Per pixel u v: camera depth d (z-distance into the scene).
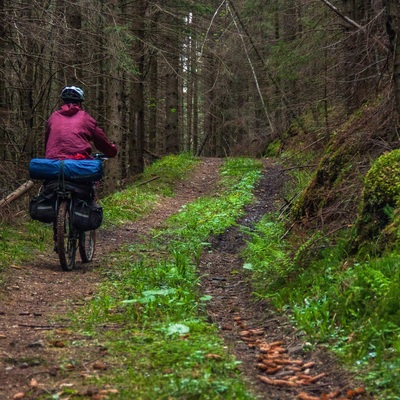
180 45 18.56
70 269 7.16
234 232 10.20
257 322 5.01
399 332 3.79
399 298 4.06
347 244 5.74
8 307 5.27
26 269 6.97
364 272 4.57
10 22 10.56
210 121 32.16
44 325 4.67
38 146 15.52
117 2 14.34
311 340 4.21
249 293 6.14
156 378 3.45
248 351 4.17
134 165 18.69
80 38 13.04
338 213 6.84
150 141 26.83
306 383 3.54
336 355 3.87
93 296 5.80
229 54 15.41
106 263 7.69
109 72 13.68
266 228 8.45
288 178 15.08
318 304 4.63
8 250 7.65
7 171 10.90
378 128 7.66
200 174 19.44
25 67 12.55
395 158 5.80
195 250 8.41
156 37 17.47
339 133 8.63
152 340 4.23
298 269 5.89
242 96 29.06
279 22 22.16
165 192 15.85
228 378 3.49
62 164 6.89
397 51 6.61
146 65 19.59
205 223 10.74
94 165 6.94
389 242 5.06
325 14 13.27
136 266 7.15
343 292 4.60
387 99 7.79
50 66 13.03
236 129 32.03
